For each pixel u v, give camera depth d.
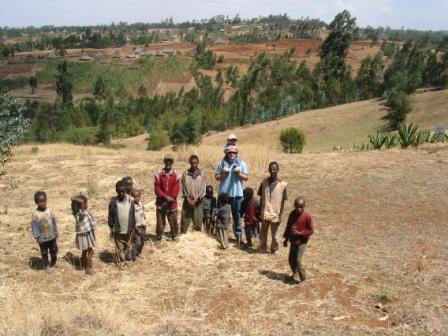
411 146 20.77
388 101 65.06
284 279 7.41
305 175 15.55
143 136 92.38
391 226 10.70
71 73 192.62
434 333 5.85
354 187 13.91
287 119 76.69
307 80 106.00
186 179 9.05
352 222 11.02
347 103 86.12
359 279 7.57
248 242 9.16
